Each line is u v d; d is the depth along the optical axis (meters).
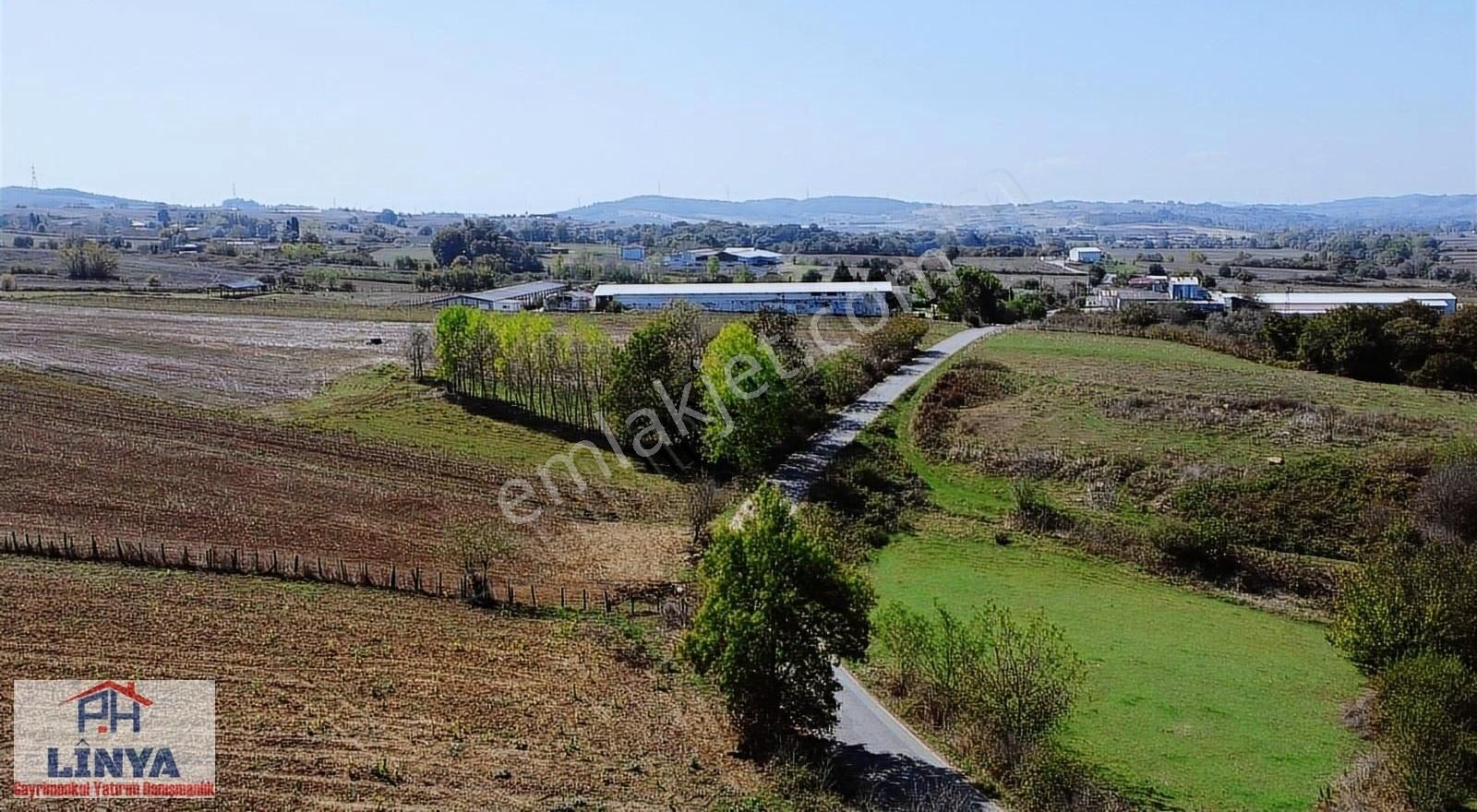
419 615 39.28
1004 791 30.12
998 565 51.25
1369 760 32.62
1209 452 61.59
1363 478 55.91
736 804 27.75
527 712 32.03
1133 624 44.62
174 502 49.75
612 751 30.17
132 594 37.88
